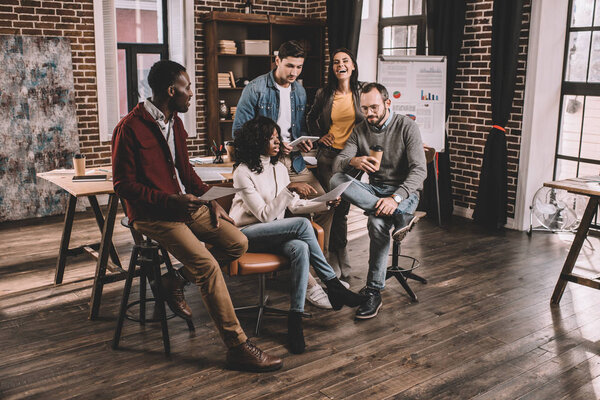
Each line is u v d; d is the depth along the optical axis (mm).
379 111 3535
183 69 2848
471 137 5895
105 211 6098
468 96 5863
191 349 3074
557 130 5551
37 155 5875
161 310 2980
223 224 2998
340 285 3264
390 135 3635
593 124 5273
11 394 2637
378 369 2877
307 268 3090
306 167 4215
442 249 4898
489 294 3879
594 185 3627
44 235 5266
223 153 4629
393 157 3662
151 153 2775
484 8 5574
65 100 5969
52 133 5938
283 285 4004
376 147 3490
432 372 2848
